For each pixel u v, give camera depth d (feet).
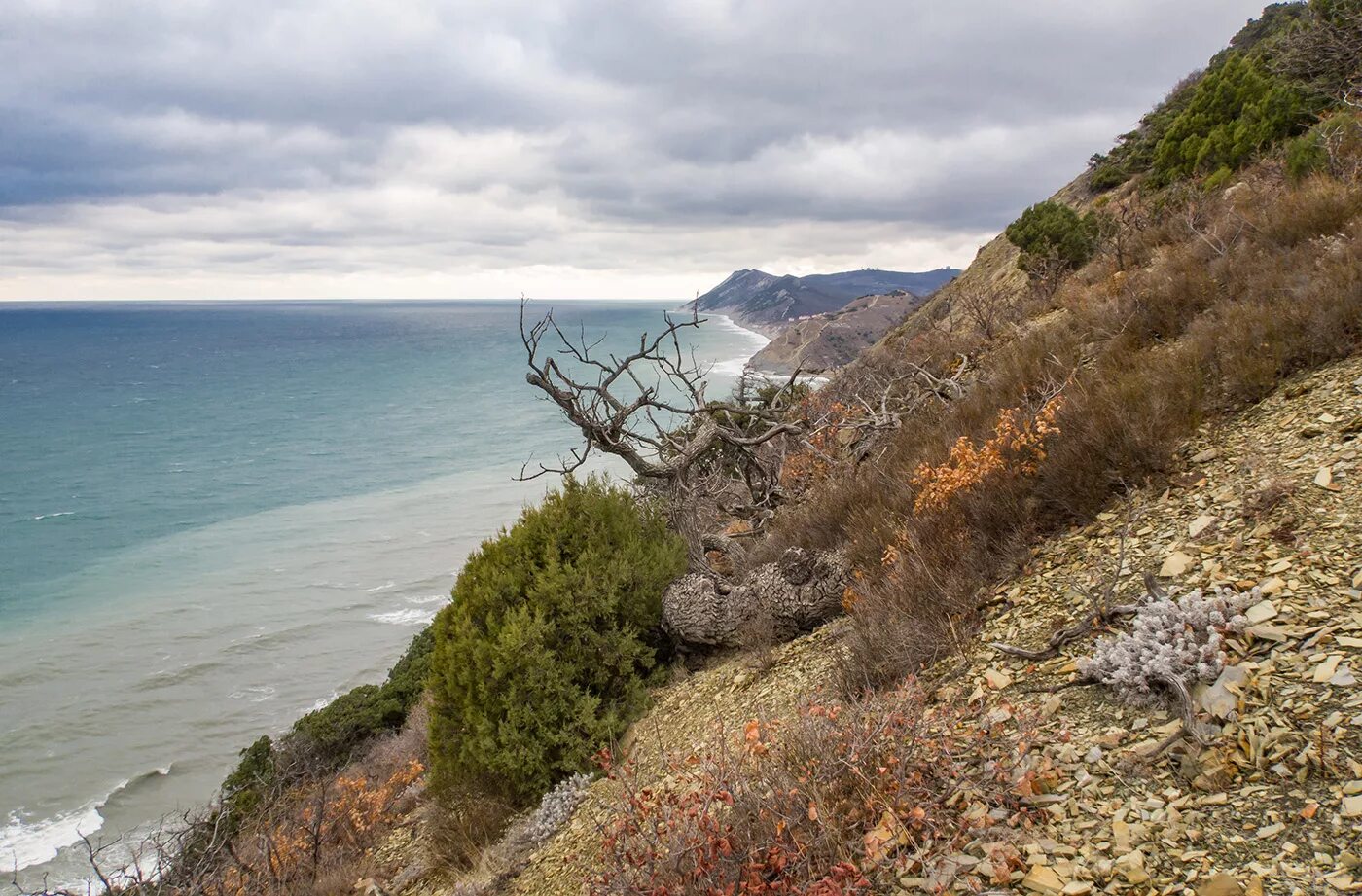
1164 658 10.62
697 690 21.68
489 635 23.20
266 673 114.32
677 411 34.73
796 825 10.60
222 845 27.68
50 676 115.85
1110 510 16.46
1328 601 10.88
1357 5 50.11
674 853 10.71
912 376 41.81
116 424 444.96
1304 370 17.74
